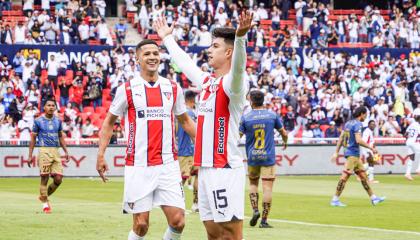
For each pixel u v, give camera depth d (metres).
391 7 50.47
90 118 36.81
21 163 32.81
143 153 11.20
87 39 41.38
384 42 45.72
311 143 35.62
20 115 36.84
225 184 9.34
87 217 17.61
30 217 17.56
